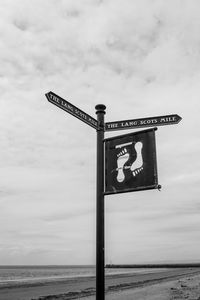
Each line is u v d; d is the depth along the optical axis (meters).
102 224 6.56
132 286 43.78
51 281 60.41
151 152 6.32
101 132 7.10
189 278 64.38
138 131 6.60
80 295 31.88
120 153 6.72
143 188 6.25
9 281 60.84
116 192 6.55
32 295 33.41
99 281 6.22
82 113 6.88
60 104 6.50
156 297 28.22
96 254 6.39
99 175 6.83
